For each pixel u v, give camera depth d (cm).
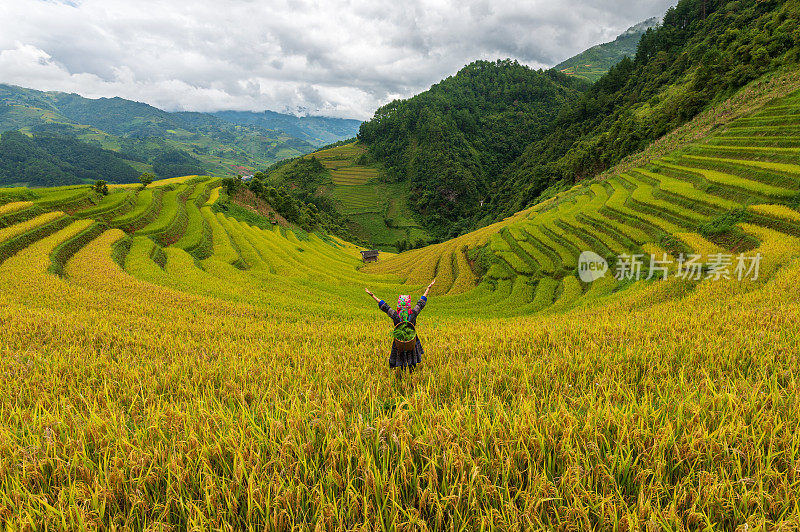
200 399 587
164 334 1205
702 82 6762
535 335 999
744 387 501
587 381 627
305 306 2291
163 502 368
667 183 4112
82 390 679
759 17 8862
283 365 848
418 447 401
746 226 2630
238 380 733
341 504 343
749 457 364
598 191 5478
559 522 312
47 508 333
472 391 587
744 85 5778
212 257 4069
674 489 341
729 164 3884
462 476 355
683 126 6228
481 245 5012
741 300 1427
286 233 7288
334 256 7288
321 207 15038
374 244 14362
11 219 3167
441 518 320
